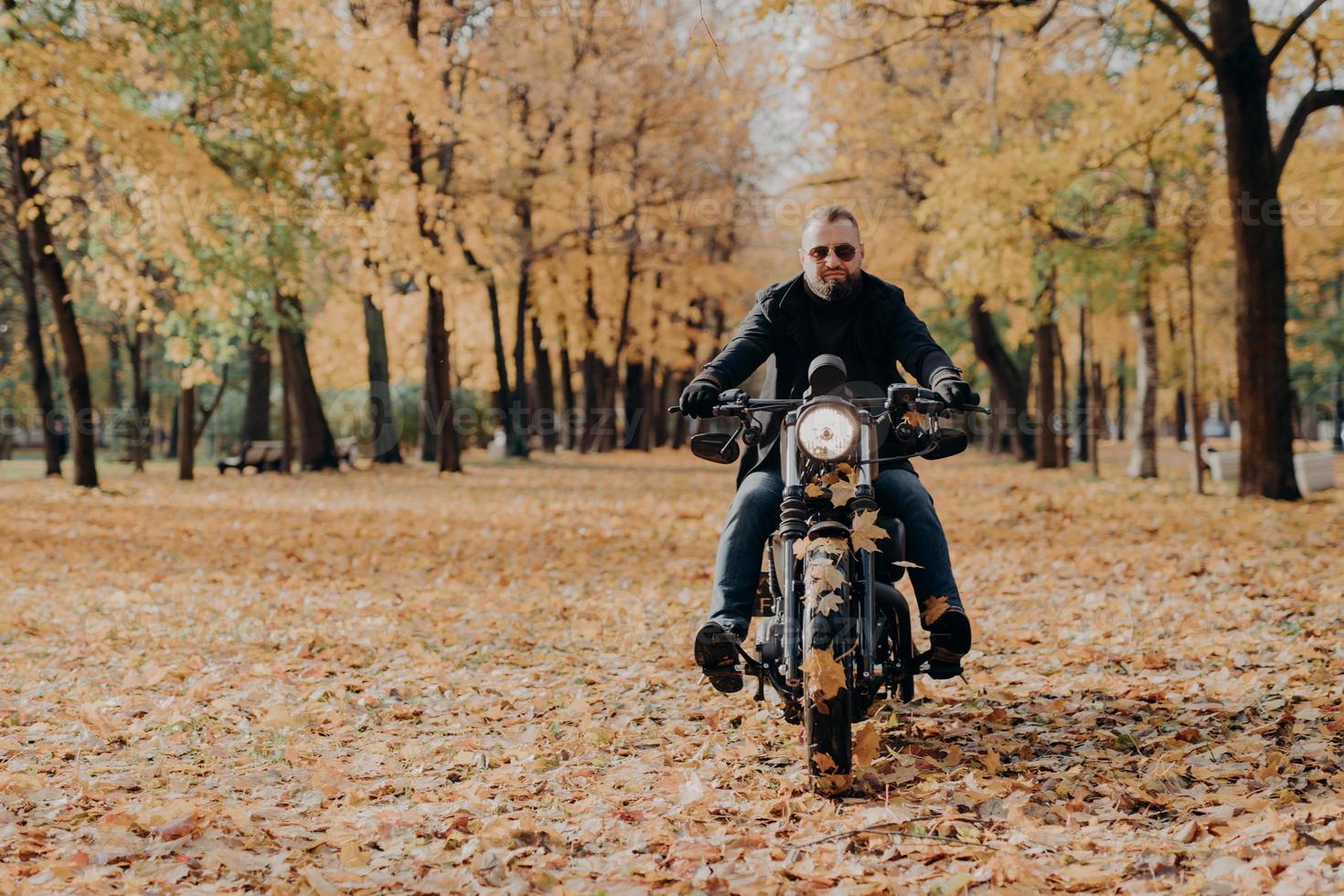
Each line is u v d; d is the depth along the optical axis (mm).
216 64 17094
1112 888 3180
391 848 3746
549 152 32000
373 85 22625
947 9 14469
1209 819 3631
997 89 22094
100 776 4672
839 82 22703
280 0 20375
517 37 28891
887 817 3828
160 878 3461
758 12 12008
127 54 16922
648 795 4262
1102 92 18031
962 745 4852
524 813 4043
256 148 18219
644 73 31500
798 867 3434
